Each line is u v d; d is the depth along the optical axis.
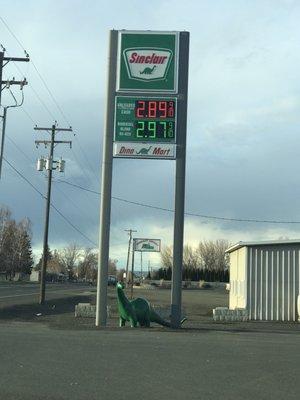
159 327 19.84
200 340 15.40
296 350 13.77
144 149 20.58
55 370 10.23
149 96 20.75
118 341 14.70
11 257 128.88
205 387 9.06
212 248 142.25
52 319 24.03
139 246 32.16
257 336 17.06
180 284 20.11
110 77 20.86
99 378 9.58
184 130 20.67
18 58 31.50
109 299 47.88
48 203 41.31
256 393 8.70
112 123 20.69
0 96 31.66
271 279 27.58
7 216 128.75
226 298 56.12
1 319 23.97
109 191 20.45
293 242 27.67
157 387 8.97
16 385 8.88
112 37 20.97
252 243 27.72
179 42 20.89
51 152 41.94
